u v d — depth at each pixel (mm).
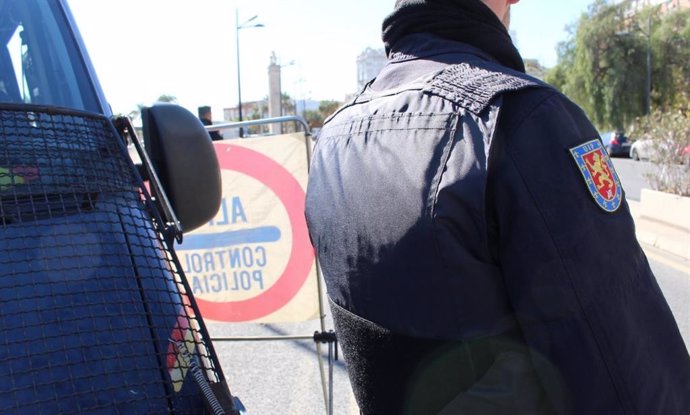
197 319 1400
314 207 1405
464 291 1092
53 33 1898
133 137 1749
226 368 4328
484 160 1067
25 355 1212
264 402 3805
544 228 1039
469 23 1290
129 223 1478
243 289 3666
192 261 3686
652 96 39406
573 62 42750
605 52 39188
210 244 3664
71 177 1499
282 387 4004
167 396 1250
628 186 15391
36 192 1453
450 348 1131
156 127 1686
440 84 1193
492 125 1077
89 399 1197
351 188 1271
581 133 1105
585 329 1036
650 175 9359
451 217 1076
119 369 1252
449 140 1113
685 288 5930
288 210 3574
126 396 1226
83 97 1823
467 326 1105
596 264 1042
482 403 1125
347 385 4016
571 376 1050
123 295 1365
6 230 1385
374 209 1196
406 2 1353
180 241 1549
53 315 1282
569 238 1037
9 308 1270
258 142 3568
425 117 1172
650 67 37875
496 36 1303
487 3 1356
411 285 1136
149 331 1328
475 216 1073
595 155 1099
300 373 4215
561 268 1036
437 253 1091
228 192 3621
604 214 1068
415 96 1226
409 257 1124
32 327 1252
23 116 1523
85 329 1280
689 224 7836
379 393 1251
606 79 39031
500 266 1103
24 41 1840
